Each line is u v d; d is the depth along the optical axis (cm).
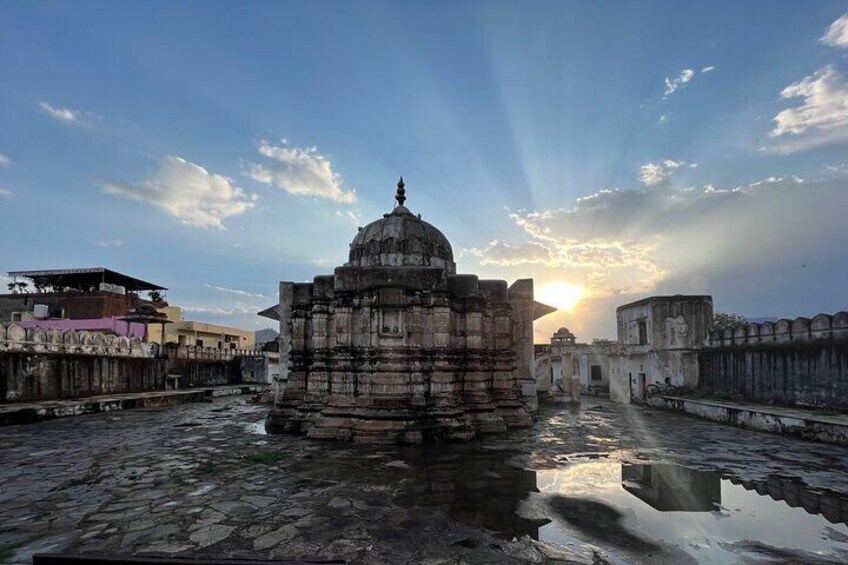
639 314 2709
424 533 678
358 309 1511
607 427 1722
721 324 3738
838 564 582
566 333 3697
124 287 4478
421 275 1509
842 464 1113
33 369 2188
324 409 1493
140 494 862
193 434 1559
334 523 714
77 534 670
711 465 1099
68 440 1448
